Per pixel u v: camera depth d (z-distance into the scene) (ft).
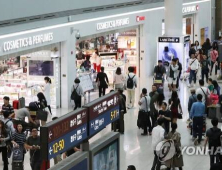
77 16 82.07
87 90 80.43
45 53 78.28
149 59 102.47
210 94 70.49
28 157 56.44
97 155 30.42
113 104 32.07
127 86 78.64
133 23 96.53
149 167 53.62
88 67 88.89
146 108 64.03
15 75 77.66
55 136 25.67
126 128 67.92
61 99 80.38
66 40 78.95
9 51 67.05
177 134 49.26
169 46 97.81
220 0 135.33
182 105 79.61
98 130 30.09
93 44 101.55
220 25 136.56
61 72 79.56
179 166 49.39
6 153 51.34
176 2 99.04
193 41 124.36
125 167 53.42
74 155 28.58
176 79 88.48
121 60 98.84
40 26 74.02
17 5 68.69
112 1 90.89
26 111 58.49
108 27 89.30
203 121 61.16
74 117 27.32
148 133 65.31
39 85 77.71
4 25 66.49
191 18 123.13
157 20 104.99
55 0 76.59
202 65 94.27
